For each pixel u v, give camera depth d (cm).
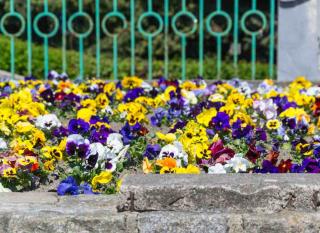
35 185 565
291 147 666
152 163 579
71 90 905
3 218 454
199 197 453
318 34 1047
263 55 1978
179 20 1933
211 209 452
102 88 910
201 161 578
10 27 1869
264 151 629
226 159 576
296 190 449
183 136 609
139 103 805
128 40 1922
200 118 685
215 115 689
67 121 787
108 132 653
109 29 1931
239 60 1962
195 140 594
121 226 448
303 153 630
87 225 450
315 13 1046
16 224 452
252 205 450
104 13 1906
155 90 896
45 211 462
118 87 965
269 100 774
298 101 840
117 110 798
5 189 542
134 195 456
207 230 445
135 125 659
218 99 823
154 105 826
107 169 568
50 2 1850
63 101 841
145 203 456
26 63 1508
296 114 737
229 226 444
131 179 471
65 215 454
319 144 640
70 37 1883
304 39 1051
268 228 441
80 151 567
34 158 558
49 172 576
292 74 1056
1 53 1489
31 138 654
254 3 1148
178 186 455
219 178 470
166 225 446
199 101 892
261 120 760
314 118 802
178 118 764
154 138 686
